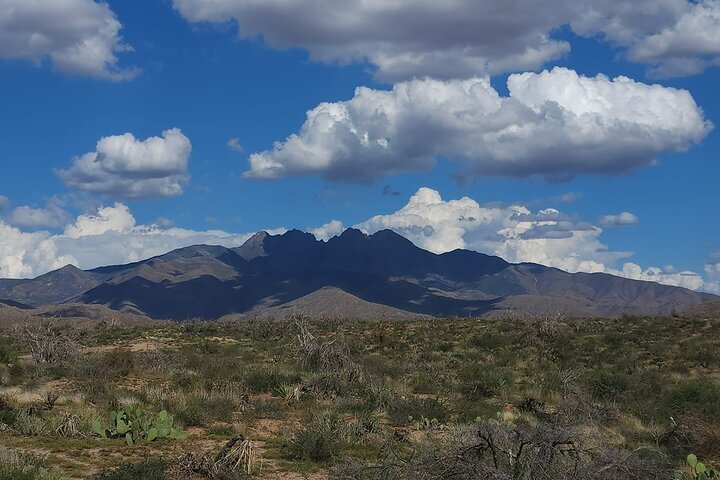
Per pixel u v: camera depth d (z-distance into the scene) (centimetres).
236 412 2041
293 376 2558
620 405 2133
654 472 934
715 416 1747
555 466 887
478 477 868
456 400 2309
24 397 2150
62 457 1441
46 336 3456
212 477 1300
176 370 2980
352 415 1964
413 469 945
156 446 1572
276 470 1391
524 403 2197
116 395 2123
